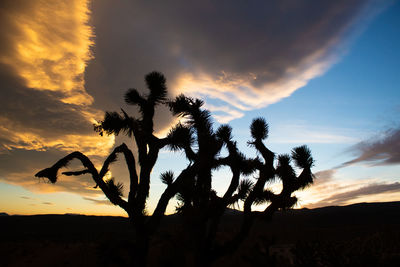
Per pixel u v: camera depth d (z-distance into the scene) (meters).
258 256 5.85
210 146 7.67
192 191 7.16
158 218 7.02
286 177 7.98
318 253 5.37
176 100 8.70
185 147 7.98
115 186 7.70
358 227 34.25
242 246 8.60
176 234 6.95
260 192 8.01
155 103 8.95
